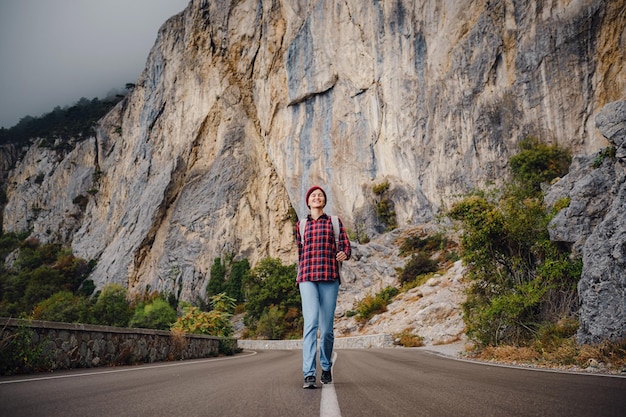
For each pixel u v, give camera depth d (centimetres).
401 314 2970
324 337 493
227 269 6475
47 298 7669
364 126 5488
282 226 6562
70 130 12175
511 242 1353
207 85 7662
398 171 5116
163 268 7044
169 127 8088
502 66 4250
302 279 490
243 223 6750
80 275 8494
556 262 1227
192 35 8031
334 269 492
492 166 4169
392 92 5159
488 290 1375
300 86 6150
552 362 895
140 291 7188
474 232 1381
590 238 1042
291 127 6294
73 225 10031
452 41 4619
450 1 4662
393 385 493
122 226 8231
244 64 7262
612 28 3694
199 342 1480
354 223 5341
